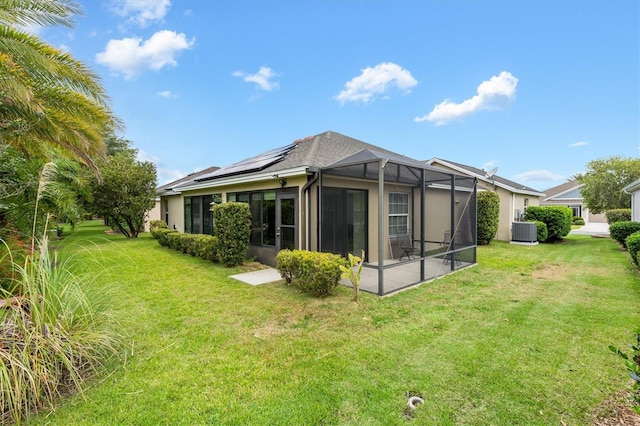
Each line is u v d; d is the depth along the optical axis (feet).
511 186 49.03
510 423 7.55
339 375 9.66
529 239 41.86
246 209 26.89
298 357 10.82
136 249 36.11
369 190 29.12
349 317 14.65
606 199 61.98
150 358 10.69
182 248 33.06
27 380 8.12
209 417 7.79
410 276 23.26
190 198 43.45
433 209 34.35
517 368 9.97
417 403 8.34
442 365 10.21
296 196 25.13
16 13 14.52
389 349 11.37
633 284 19.86
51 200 22.06
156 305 16.29
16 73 13.20
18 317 8.88
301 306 16.20
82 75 16.44
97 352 9.96
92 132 18.39
